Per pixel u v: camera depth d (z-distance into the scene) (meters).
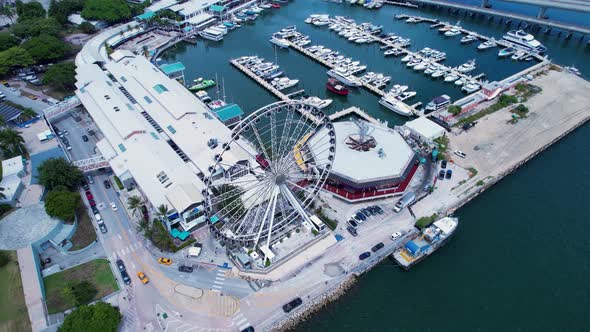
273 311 98.06
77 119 166.88
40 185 130.50
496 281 109.06
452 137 159.50
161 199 121.38
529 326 99.25
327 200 130.38
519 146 154.12
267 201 116.25
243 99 192.00
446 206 127.62
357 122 154.00
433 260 114.50
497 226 124.56
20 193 127.88
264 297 101.19
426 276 110.12
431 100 190.62
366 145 138.88
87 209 126.12
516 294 106.00
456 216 127.94
